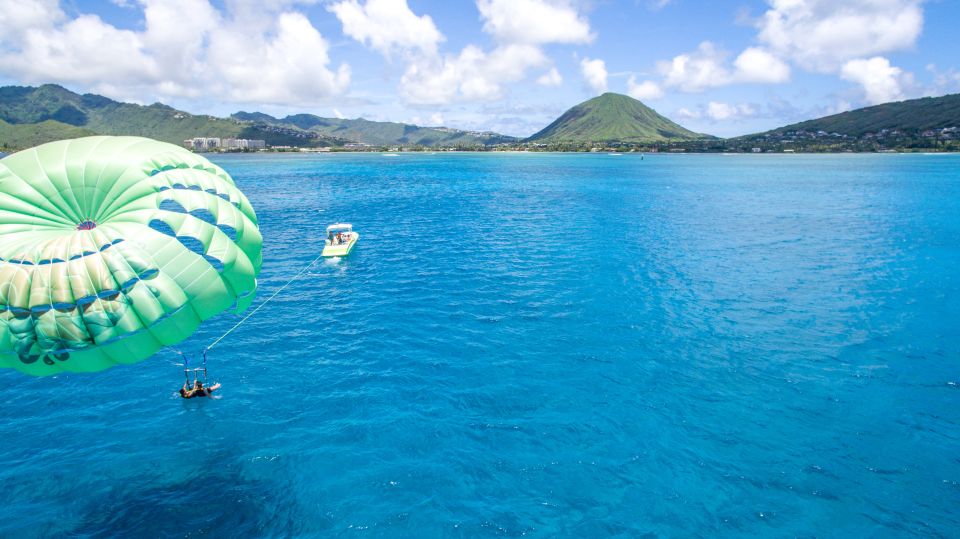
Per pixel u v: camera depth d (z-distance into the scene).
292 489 17.00
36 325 13.33
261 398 22.50
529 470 17.86
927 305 34.06
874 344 28.02
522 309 33.31
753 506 16.23
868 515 15.85
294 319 31.70
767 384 23.70
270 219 70.50
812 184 119.56
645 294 36.34
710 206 83.12
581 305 34.12
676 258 47.09
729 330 29.91
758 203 86.56
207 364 25.62
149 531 15.32
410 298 35.62
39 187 14.12
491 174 162.88
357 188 116.81
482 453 18.73
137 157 15.61
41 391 23.12
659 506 16.25
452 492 16.81
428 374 24.56
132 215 14.67
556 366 25.41
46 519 15.70
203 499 16.58
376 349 27.34
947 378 24.25
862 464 18.22
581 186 120.12
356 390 23.09
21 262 13.23
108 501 16.47
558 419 20.88
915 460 18.39
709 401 22.27
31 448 19.06
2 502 16.34
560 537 15.09
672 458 18.50
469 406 21.80
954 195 95.06
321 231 61.34
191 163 17.11
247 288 17.39
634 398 22.47
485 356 26.48
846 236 57.28
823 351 27.12
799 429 20.27
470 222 67.94
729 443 19.39
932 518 15.71
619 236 57.94
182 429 20.28
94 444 19.30
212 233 15.95
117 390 23.22
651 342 28.19
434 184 127.25
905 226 63.09
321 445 19.22
